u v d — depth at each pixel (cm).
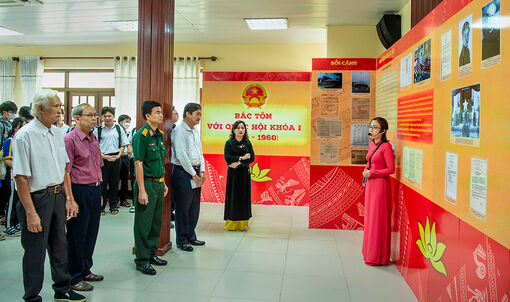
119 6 509
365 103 509
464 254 214
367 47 592
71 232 302
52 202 263
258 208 650
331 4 491
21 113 436
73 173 297
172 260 385
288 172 674
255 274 350
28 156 250
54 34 667
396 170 381
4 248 413
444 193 247
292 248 431
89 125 302
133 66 737
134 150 339
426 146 286
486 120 190
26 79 758
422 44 299
